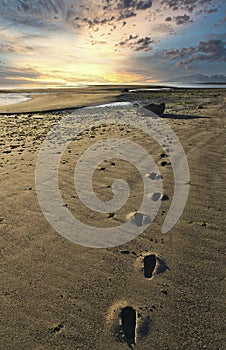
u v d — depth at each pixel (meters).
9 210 4.52
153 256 3.36
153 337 2.38
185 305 2.67
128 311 2.62
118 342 2.34
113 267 3.21
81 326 2.48
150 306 2.67
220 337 2.34
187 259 3.30
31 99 38.44
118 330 2.44
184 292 2.82
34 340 2.35
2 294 2.83
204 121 12.33
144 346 2.30
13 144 9.31
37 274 3.11
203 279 2.97
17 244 3.65
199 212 4.35
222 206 4.50
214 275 3.02
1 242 3.68
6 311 2.63
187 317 2.54
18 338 2.37
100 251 3.51
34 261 3.32
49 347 2.29
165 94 35.69
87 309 2.65
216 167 6.21
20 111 22.77
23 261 3.32
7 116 20.14
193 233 3.82
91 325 2.49
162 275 3.07
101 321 2.52
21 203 4.76
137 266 3.22
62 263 3.29
